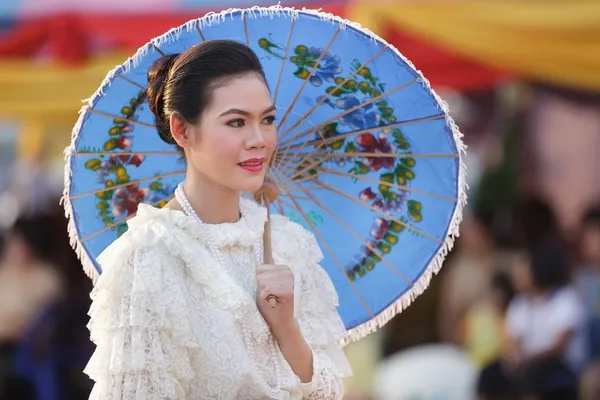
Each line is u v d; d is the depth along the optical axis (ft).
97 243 21.58
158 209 19.17
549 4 50.16
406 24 50.78
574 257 56.13
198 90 19.03
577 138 68.85
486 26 50.42
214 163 19.12
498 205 67.56
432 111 21.70
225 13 20.33
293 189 22.71
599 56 49.88
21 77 57.00
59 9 54.24
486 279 53.42
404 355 50.60
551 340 44.73
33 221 52.90
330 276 22.90
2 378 51.31
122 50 57.98
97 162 21.27
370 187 22.62
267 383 19.39
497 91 68.95
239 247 19.88
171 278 18.67
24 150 71.46
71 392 51.37
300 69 21.63
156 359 18.26
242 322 19.16
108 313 18.56
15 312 51.78
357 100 21.95
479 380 45.47
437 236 22.25
